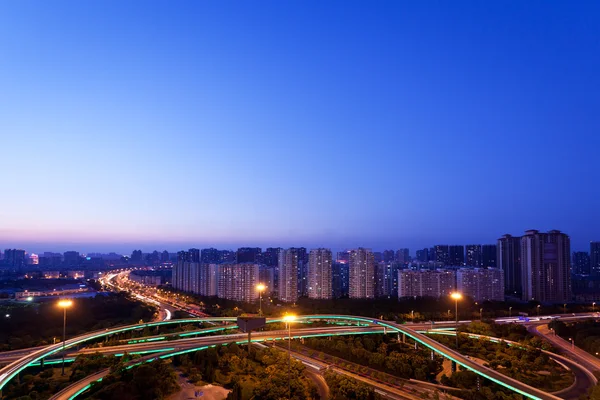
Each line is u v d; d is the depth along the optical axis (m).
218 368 190.00
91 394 153.00
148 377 161.25
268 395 153.12
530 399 156.75
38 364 191.50
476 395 169.38
